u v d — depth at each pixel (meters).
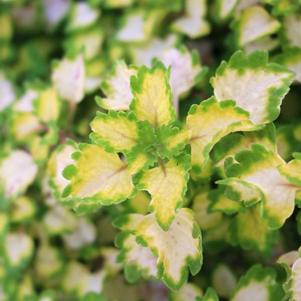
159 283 0.59
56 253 0.62
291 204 0.48
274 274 0.52
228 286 0.56
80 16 0.67
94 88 0.62
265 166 0.48
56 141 0.57
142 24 0.64
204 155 0.48
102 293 0.59
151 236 0.49
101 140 0.49
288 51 0.55
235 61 0.51
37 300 0.60
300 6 0.56
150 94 0.49
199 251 0.49
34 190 0.62
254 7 0.57
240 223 0.52
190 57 0.55
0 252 0.62
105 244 0.61
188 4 0.63
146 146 0.49
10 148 0.62
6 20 0.71
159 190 0.48
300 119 0.57
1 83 0.68
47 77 0.70
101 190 0.49
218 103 0.48
